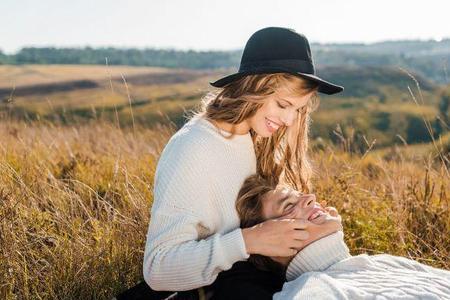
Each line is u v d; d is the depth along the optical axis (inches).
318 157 228.4
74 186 182.1
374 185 209.2
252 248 101.7
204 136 106.4
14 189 156.9
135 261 140.7
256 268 110.7
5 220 135.9
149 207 156.0
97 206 159.8
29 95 1576.0
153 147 248.4
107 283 133.2
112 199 167.0
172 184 102.3
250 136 115.0
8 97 271.7
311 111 123.4
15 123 287.7
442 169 192.5
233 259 100.7
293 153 125.3
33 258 133.8
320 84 107.0
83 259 133.6
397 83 2452.0
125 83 204.7
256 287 104.3
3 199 145.7
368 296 95.8
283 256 107.7
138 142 259.1
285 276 112.4
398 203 175.9
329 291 96.6
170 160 104.3
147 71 2844.5
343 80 2581.2
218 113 107.6
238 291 103.9
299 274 109.3
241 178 111.0
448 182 191.5
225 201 107.3
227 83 106.7
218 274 106.6
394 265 110.2
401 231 161.2
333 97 2175.2
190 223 101.3
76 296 129.0
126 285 135.5
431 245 163.0
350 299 95.7
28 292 124.0
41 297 125.9
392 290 96.8
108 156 229.8
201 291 104.9
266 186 111.7
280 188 113.5
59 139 259.0
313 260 107.8
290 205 110.0
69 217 147.2
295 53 106.3
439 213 169.5
